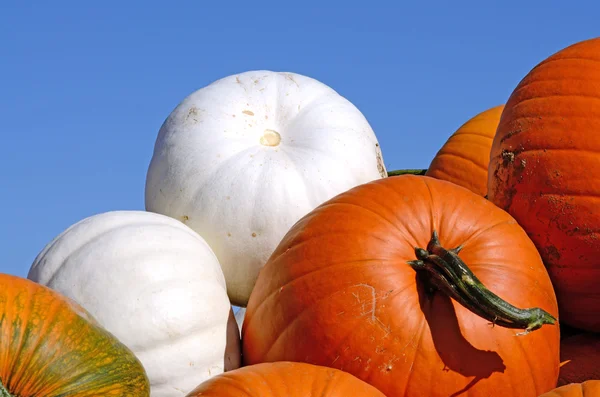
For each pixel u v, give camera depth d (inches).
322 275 82.0
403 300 81.0
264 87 95.2
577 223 84.7
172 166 92.0
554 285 86.4
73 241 86.5
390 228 82.5
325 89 96.3
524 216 86.1
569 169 85.0
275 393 77.9
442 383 80.4
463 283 79.4
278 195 90.5
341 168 92.1
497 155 88.0
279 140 93.2
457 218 83.3
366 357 80.7
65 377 77.4
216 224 90.5
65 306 79.2
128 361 79.0
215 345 85.0
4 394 76.5
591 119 85.3
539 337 81.8
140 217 88.3
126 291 84.4
